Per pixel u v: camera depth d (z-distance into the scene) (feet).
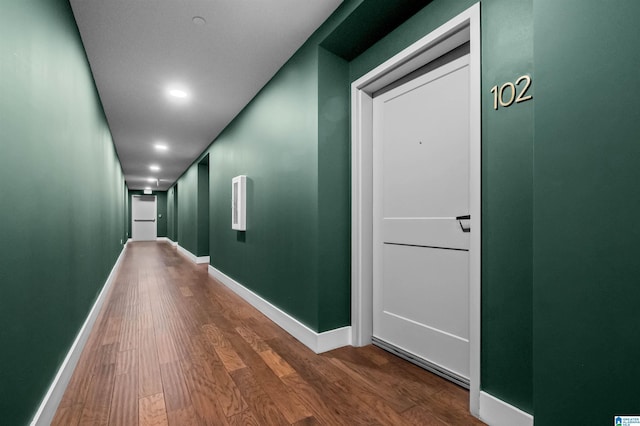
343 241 6.87
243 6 5.82
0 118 2.90
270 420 4.11
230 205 12.83
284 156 7.96
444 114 5.32
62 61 5.08
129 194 40.83
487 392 4.09
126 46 7.16
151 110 11.46
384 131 6.57
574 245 2.64
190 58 7.74
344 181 6.90
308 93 6.84
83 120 6.97
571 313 2.65
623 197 2.37
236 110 11.50
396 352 6.13
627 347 2.35
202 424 4.02
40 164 4.01
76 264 6.13
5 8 3.01
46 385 4.11
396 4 5.16
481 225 4.13
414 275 5.85
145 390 4.83
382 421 4.10
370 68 6.40
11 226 3.12
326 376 5.31
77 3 5.65
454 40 4.82
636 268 2.31
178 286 12.86
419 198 5.77
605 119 2.46
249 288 10.44
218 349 6.44
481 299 4.14
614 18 2.42
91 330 7.52
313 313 6.57
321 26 6.32
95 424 3.99
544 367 2.82
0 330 2.86
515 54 3.76
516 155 3.76
